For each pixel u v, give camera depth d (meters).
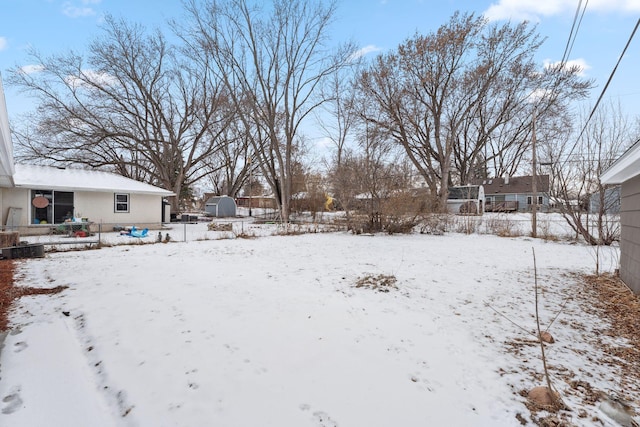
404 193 14.34
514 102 24.14
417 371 2.61
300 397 2.23
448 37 21.89
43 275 5.69
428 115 25.92
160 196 16.91
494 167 38.53
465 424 1.99
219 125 27.19
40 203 13.12
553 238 12.60
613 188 11.23
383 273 6.25
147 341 3.06
